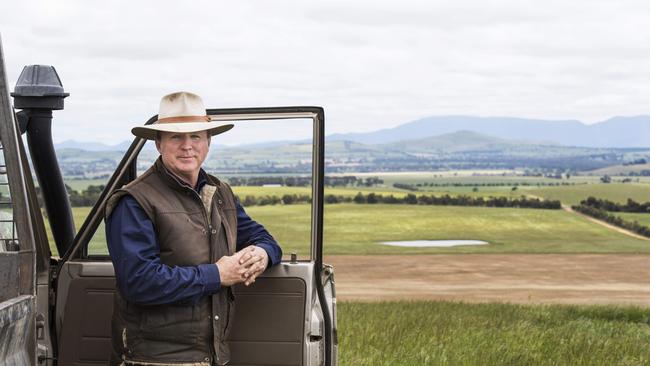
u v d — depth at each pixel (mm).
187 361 3842
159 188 3900
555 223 139000
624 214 162625
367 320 14352
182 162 3949
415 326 13375
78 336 4633
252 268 4000
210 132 4230
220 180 4262
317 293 4617
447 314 17234
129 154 4656
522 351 10781
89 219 4680
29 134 5523
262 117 4539
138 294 3723
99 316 4633
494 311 19281
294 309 4480
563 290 51062
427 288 51094
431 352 10242
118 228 3789
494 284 54844
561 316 18875
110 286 4629
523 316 18031
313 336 4531
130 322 3842
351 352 10070
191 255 3875
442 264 70875
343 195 168500
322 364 4648
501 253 86188
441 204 174250
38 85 5430
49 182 5566
